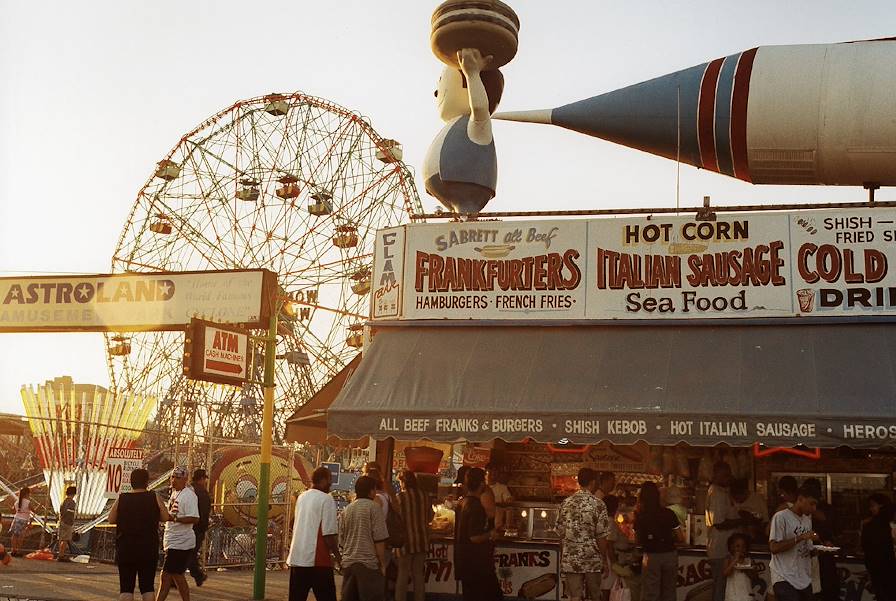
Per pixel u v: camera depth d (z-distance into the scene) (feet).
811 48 48.26
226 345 48.16
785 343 38.83
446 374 40.37
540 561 41.52
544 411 37.22
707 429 35.50
